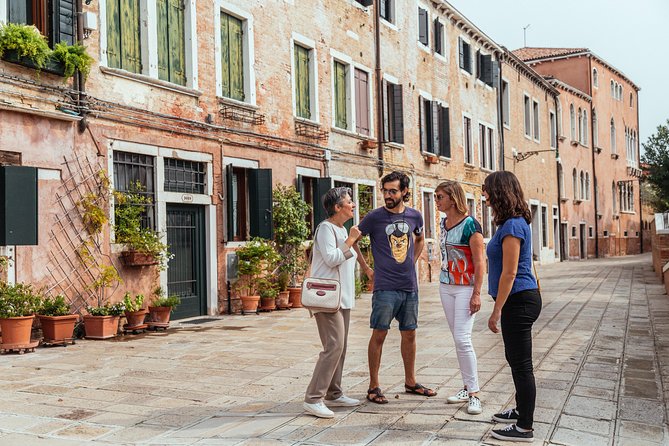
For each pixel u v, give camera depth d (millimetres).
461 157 27016
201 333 10719
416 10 23453
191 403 6133
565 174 41750
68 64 10094
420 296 18156
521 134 34375
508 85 32719
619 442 4926
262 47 15070
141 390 6664
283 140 15672
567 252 41406
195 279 13141
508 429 4902
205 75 13312
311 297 5516
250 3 14664
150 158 12039
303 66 16969
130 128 11477
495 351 8711
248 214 14555
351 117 18922
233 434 5133
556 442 4883
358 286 17250
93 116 10766
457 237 5852
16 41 9344
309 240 16547
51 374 7461
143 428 5348
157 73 12188
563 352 8570
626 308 13766
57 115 10062
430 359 8203
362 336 10367
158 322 11227
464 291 5812
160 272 12023
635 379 6973
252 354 8695
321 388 5582
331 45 18000
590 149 46406
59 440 5051
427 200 24219
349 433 5094
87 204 10539
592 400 6094
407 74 22578
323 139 17438
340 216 5816
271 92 15344
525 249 5008
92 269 10633
